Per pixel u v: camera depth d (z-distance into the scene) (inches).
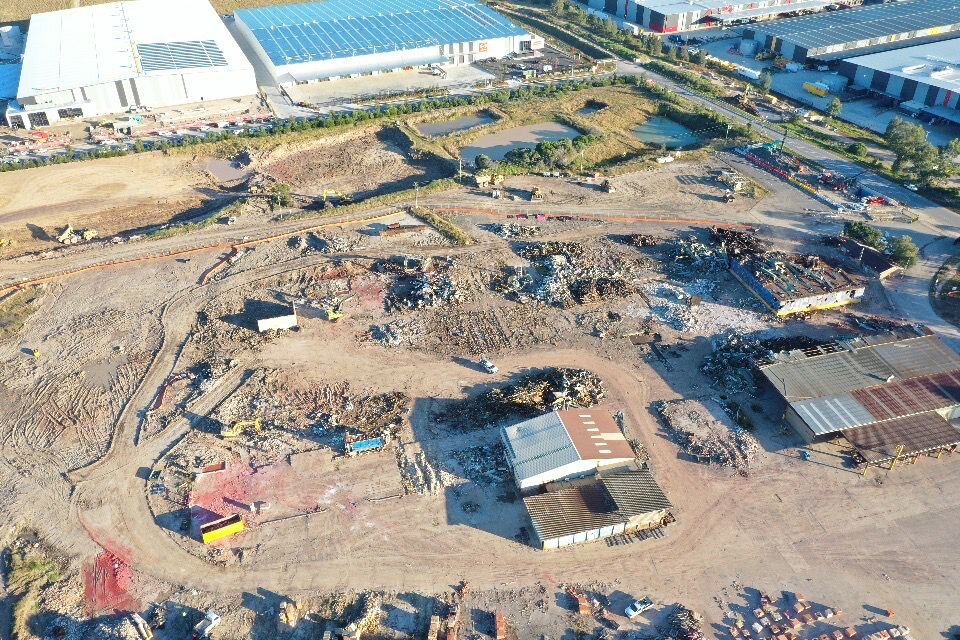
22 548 2124.8
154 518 2212.1
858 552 2091.5
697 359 2824.8
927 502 2237.9
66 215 3907.5
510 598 1984.5
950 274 3312.0
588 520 2128.4
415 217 3826.3
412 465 2377.0
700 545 2123.5
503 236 3636.8
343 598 1983.3
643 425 2527.1
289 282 3297.2
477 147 4729.3
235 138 4662.9
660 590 2001.7
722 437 2471.7
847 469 2352.4
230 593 1998.0
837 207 3860.7
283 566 2070.6
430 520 2201.0
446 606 1956.2
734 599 1974.7
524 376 2741.1
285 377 2743.6
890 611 1935.3
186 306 3149.6
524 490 2272.4
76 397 2669.8
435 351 2874.0
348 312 3095.5
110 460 2405.3
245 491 2294.5
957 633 1881.2
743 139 4699.8
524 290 3216.0
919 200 3964.1
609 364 2802.7
